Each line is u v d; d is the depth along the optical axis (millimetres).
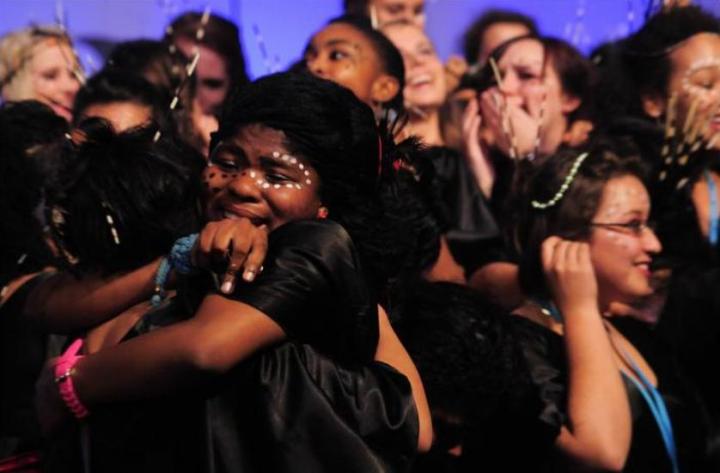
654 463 5410
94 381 3824
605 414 5141
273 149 3938
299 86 4004
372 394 3822
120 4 8773
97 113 5934
